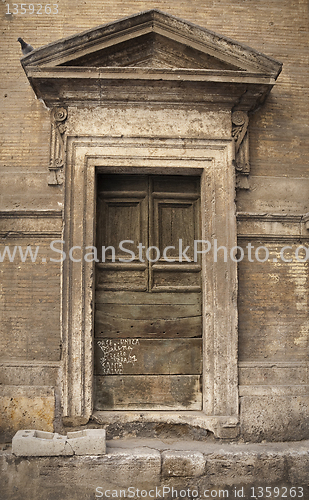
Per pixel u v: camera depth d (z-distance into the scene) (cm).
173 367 588
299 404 565
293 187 619
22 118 614
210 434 550
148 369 585
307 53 648
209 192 588
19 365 559
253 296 593
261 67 571
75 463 490
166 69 556
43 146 607
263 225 604
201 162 591
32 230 586
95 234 588
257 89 582
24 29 639
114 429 548
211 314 572
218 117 598
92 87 573
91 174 579
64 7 645
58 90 578
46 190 596
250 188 611
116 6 645
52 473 487
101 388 577
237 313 571
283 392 566
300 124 638
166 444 536
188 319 597
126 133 583
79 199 573
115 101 586
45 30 639
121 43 572
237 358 565
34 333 573
